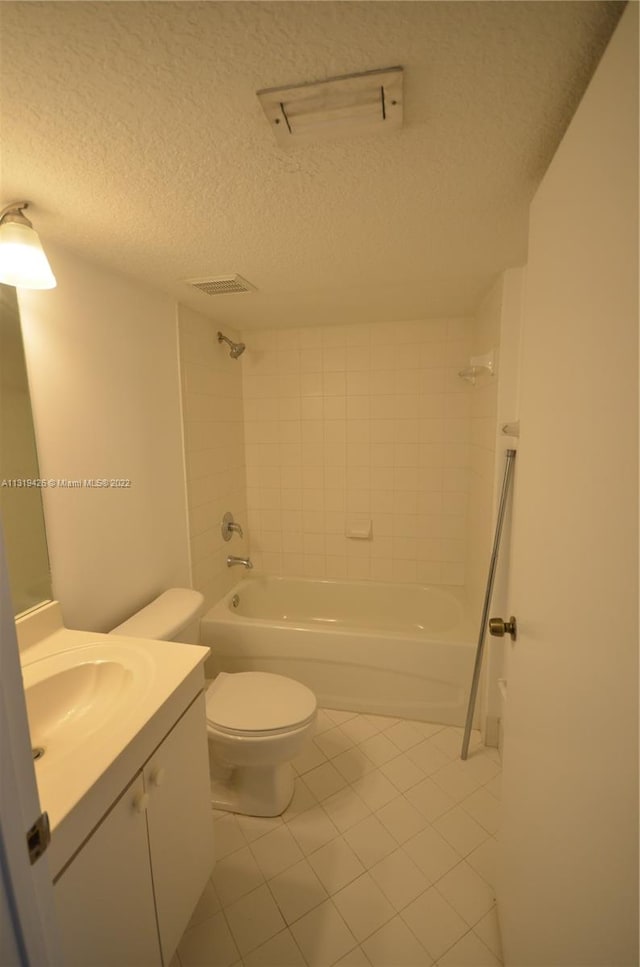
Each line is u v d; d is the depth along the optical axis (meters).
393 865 1.38
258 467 2.90
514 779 1.00
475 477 2.36
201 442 2.28
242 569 2.85
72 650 1.19
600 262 0.55
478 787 1.69
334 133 0.82
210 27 0.60
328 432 2.77
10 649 0.47
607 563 0.52
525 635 0.92
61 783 0.74
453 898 1.27
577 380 0.63
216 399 2.46
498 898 1.20
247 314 2.32
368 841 1.46
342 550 2.86
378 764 1.81
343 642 2.12
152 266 1.57
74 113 0.77
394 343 2.60
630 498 0.47
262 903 1.27
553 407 0.74
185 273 1.65
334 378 2.72
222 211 1.15
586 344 0.60
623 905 0.47
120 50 0.63
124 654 1.17
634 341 0.46
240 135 0.84
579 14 0.59
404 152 0.90
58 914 0.70
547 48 0.64
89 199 1.08
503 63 0.67
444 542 2.70
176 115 0.78
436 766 1.80
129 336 1.68
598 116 0.56
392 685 2.10
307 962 1.13
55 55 0.64
